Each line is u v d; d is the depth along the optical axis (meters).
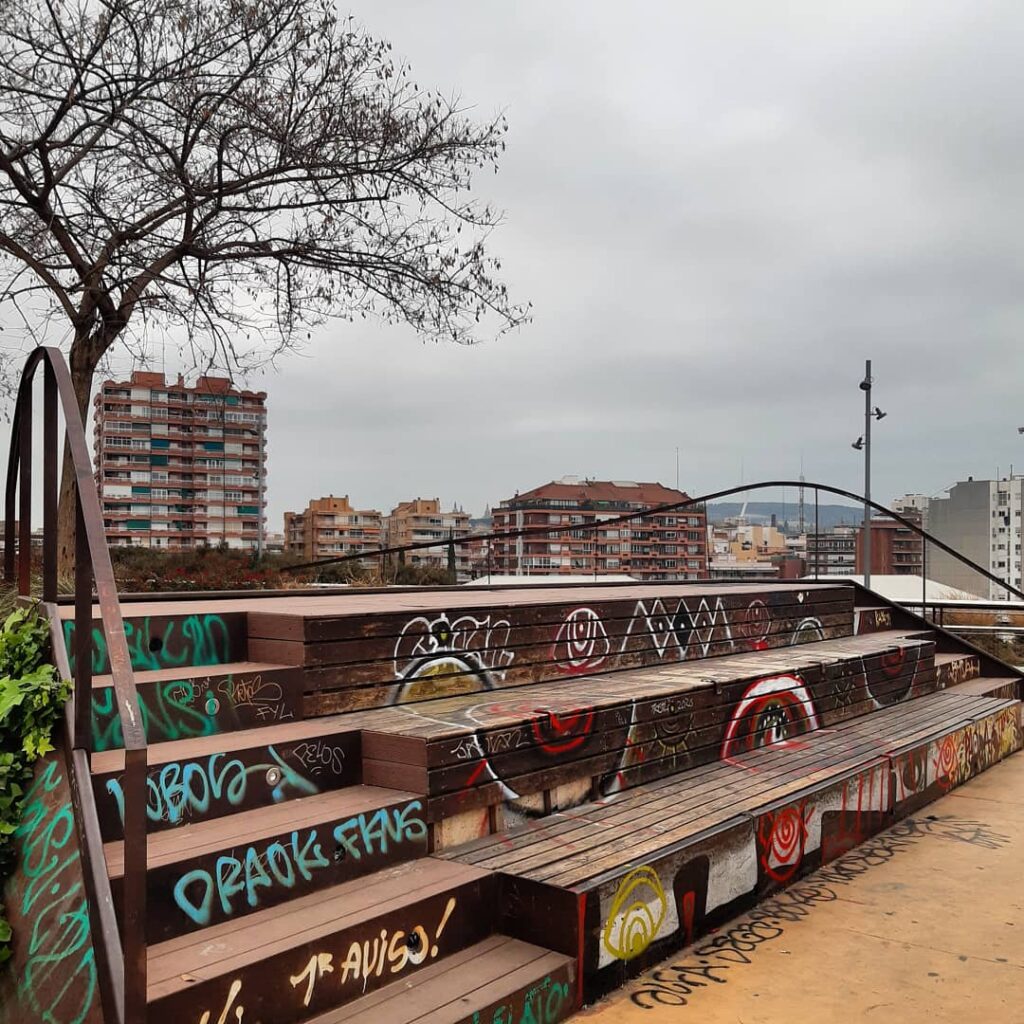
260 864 3.16
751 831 4.44
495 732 4.13
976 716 7.56
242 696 4.02
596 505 104.25
